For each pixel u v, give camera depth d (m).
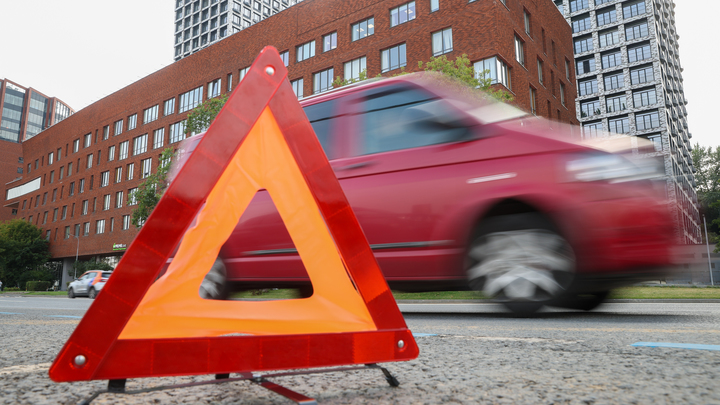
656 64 53.00
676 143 59.94
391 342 1.23
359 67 29.39
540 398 1.10
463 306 6.60
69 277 50.56
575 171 3.09
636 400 1.07
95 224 46.66
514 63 25.14
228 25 69.44
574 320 3.18
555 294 3.16
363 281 1.26
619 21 55.41
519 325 2.91
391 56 27.95
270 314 1.23
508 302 3.30
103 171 47.09
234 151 1.18
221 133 1.17
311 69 31.72
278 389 1.02
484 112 3.57
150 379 1.38
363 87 4.07
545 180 3.13
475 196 3.32
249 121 1.21
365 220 3.69
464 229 3.34
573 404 1.05
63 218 51.62
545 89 28.97
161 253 1.05
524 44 27.06
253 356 1.04
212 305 1.17
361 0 29.69
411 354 1.25
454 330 2.71
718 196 64.94
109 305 0.98
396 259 3.54
